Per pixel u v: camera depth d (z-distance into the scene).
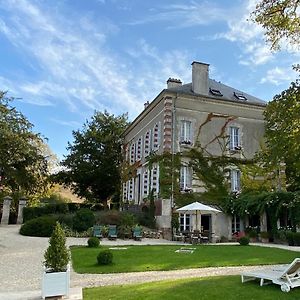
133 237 20.83
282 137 11.16
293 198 21.28
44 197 39.47
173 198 23.06
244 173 25.08
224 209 23.83
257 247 17.17
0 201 29.94
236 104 26.03
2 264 11.50
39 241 17.53
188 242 20.20
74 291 7.71
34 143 31.34
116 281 9.01
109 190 36.72
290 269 7.30
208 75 26.30
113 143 37.31
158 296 6.80
